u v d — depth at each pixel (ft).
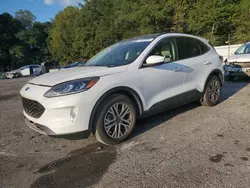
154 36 13.74
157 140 11.49
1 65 169.48
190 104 17.89
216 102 17.34
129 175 8.54
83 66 13.32
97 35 107.65
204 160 9.29
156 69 12.57
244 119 13.87
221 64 17.63
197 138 11.46
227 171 8.41
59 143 11.81
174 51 14.20
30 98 10.36
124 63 11.91
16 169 9.40
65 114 9.71
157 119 14.70
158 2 79.77
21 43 177.78
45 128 9.93
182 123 13.76
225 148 10.21
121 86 10.97
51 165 9.60
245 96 19.94
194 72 15.08
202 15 73.92
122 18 87.30
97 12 115.24
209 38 76.84
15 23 184.44
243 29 72.74
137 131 12.84
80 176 8.66
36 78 11.97
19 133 13.60
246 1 72.74
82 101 9.81
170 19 79.82
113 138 11.05
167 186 7.75
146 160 9.56
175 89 13.75
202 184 7.75
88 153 10.52
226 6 74.49
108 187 7.90
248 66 27.76
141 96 11.85
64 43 144.15
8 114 18.21
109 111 10.80
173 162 9.27
